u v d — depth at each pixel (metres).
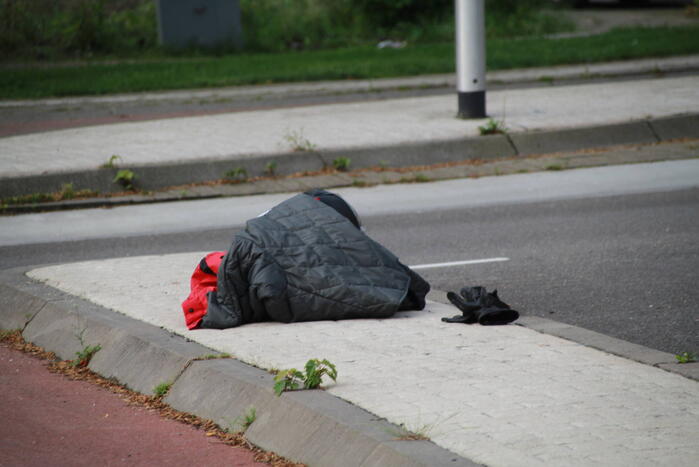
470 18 43.97
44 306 19.52
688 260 23.81
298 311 17.84
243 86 60.19
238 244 17.78
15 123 48.69
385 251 18.81
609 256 24.50
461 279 22.77
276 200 34.25
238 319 17.59
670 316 19.12
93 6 84.94
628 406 13.19
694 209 30.00
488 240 27.00
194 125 46.25
